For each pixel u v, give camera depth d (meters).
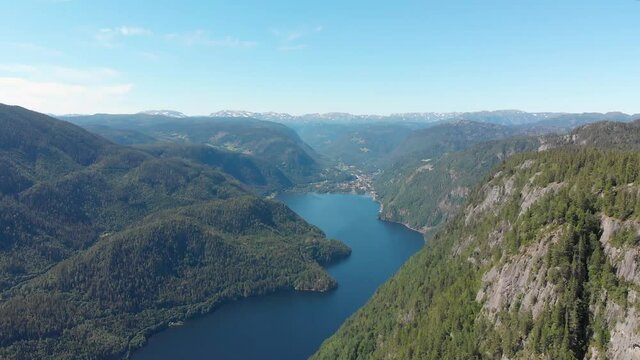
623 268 142.75
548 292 156.75
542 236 173.12
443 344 188.25
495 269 190.88
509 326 164.75
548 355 145.38
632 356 128.38
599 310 142.25
